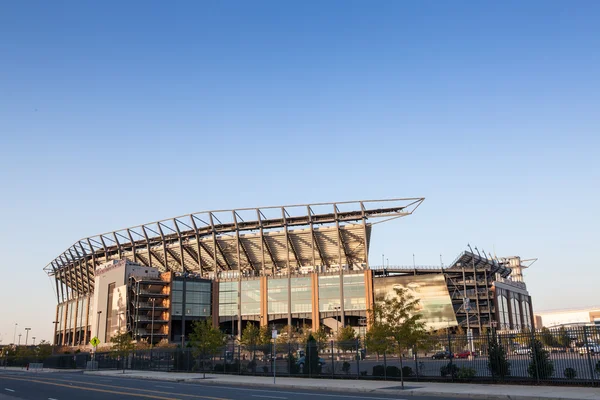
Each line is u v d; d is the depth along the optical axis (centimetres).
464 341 3609
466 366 3809
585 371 3325
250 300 15225
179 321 14762
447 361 4150
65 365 9856
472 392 2645
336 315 14488
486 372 3756
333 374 4188
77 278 19825
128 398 2659
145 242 17200
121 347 7462
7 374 6512
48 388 3566
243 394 2884
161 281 14588
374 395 2772
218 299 15312
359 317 15112
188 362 5962
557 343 3222
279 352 5375
